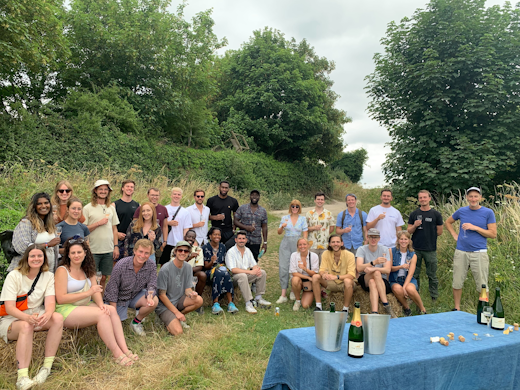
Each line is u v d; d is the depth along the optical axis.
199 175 16.52
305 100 23.53
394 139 10.80
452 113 9.91
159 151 15.01
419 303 5.27
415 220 5.80
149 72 16.33
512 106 9.40
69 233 4.45
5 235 3.70
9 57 9.84
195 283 5.38
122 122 14.05
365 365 2.25
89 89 14.96
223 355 3.77
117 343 3.73
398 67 10.25
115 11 15.73
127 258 4.31
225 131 22.03
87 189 8.76
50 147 10.97
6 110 11.53
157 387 3.16
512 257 6.29
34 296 3.42
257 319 5.02
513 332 3.04
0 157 9.92
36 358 3.45
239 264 5.73
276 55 23.34
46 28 10.89
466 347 2.63
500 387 2.68
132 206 5.58
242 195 17.06
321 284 5.61
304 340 2.72
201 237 6.32
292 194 23.06
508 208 7.32
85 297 3.69
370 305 5.36
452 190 9.37
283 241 6.19
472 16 9.45
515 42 8.95
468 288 5.94
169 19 17.31
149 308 4.29
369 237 5.30
